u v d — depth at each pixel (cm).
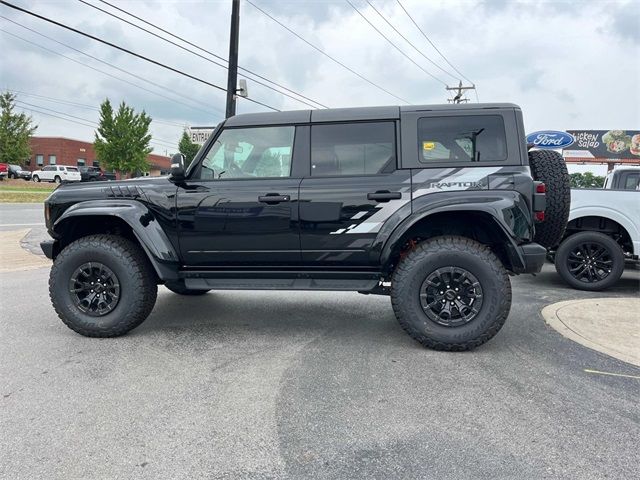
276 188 388
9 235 1101
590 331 427
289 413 270
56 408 275
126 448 234
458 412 271
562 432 249
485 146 375
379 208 374
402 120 386
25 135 4159
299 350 379
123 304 400
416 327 371
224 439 243
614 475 212
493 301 359
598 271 625
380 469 217
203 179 405
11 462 221
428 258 365
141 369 336
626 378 322
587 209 629
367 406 279
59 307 404
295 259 394
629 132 2600
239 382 314
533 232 370
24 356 361
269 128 404
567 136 2161
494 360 355
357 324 457
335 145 393
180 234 400
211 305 535
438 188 370
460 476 211
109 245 399
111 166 3891
